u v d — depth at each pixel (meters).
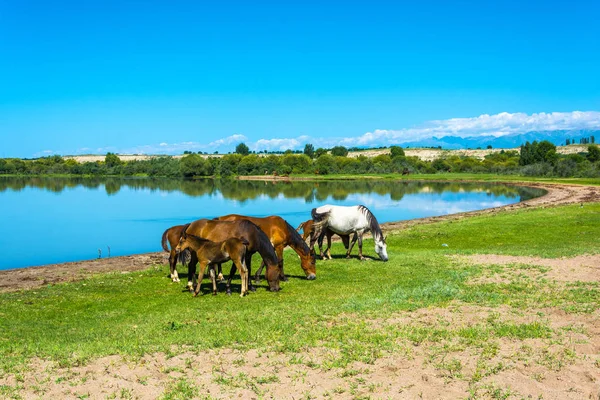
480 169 139.38
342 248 22.05
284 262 17.88
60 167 151.25
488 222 31.12
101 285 14.55
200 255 12.64
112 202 60.25
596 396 6.40
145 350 8.09
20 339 9.32
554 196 56.69
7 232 35.91
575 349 7.98
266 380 6.84
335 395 6.42
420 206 54.34
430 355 7.71
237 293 13.11
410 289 12.77
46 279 16.45
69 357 7.88
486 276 14.29
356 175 137.50
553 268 15.16
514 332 8.73
